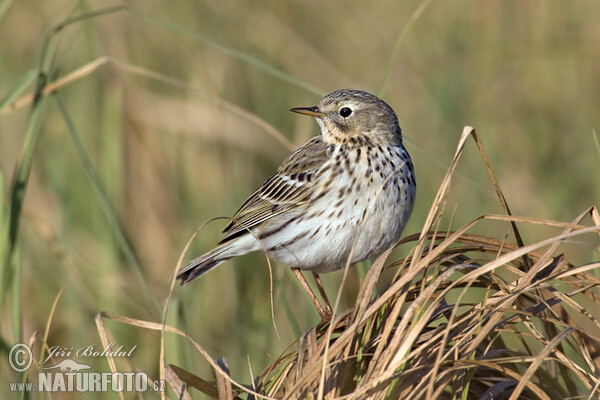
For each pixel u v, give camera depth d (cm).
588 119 1680
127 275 1355
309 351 748
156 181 1563
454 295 1266
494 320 717
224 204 1481
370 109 1055
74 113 1608
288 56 1780
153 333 1236
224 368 778
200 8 1777
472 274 697
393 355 697
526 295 800
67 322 1241
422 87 1722
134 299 1281
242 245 1108
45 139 1591
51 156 1540
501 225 1481
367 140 1053
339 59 1847
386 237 1042
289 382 750
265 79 1738
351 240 1044
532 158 1636
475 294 1270
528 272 737
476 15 1845
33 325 1241
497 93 1742
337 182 1044
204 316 1296
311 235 1066
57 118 1611
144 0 1734
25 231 1427
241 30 1789
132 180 1555
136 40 1727
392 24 1867
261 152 1622
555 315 757
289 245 1085
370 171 1035
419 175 1570
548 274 771
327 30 1888
